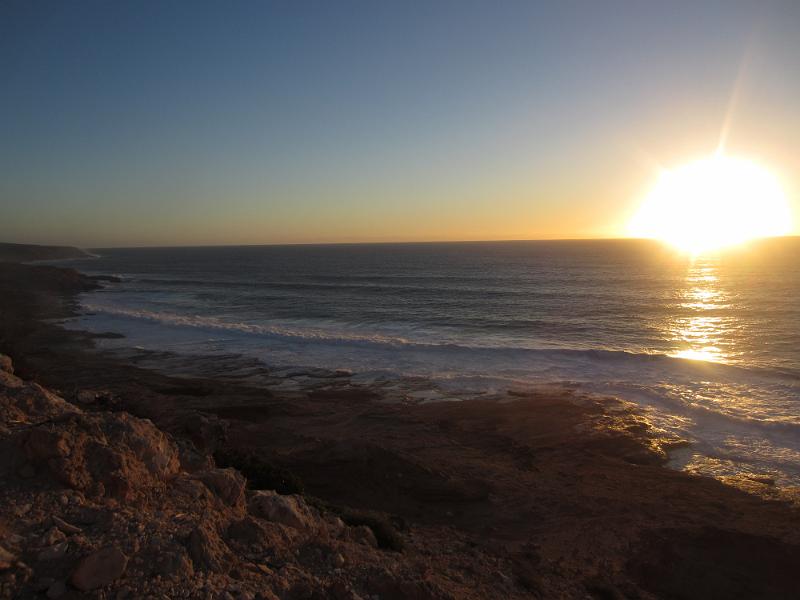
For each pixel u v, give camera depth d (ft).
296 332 109.09
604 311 142.61
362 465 39.81
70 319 127.65
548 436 54.13
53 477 16.87
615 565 29.35
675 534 32.86
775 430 55.62
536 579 25.53
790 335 108.68
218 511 19.45
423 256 490.90
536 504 37.40
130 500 17.63
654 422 58.59
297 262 425.69
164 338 104.47
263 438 48.11
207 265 407.85
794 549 31.35
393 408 62.90
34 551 13.57
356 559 19.67
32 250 553.23
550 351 90.68
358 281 244.22
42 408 24.52
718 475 45.80
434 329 119.34
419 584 17.56
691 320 127.85
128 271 347.15
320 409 62.34
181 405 59.72
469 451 49.44
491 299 170.09
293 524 21.38
